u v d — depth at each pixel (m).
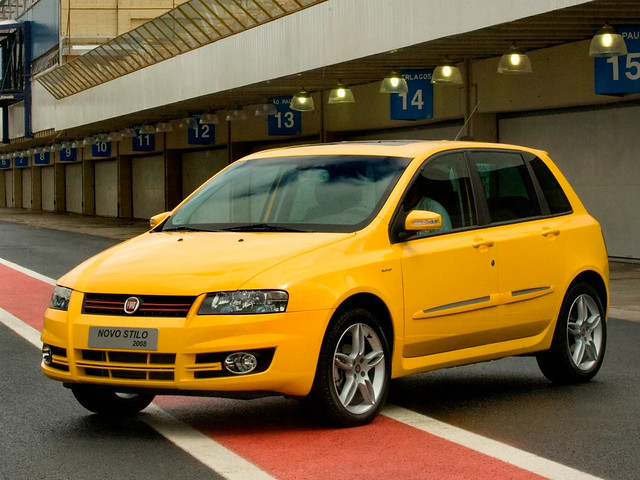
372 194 9.35
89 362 8.30
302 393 8.30
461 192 9.97
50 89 63.72
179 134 55.50
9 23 76.81
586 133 28.03
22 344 14.01
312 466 7.38
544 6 20.94
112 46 47.38
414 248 9.22
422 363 9.31
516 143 30.50
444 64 27.23
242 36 35.50
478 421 9.00
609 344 13.95
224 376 8.02
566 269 10.75
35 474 7.28
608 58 22.89
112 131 61.75
